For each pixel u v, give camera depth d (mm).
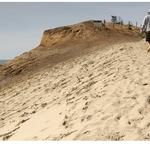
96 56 20719
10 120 10992
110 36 52000
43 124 8055
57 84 15031
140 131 5926
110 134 5996
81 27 54156
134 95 7816
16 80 31031
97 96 8477
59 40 52938
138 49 17094
